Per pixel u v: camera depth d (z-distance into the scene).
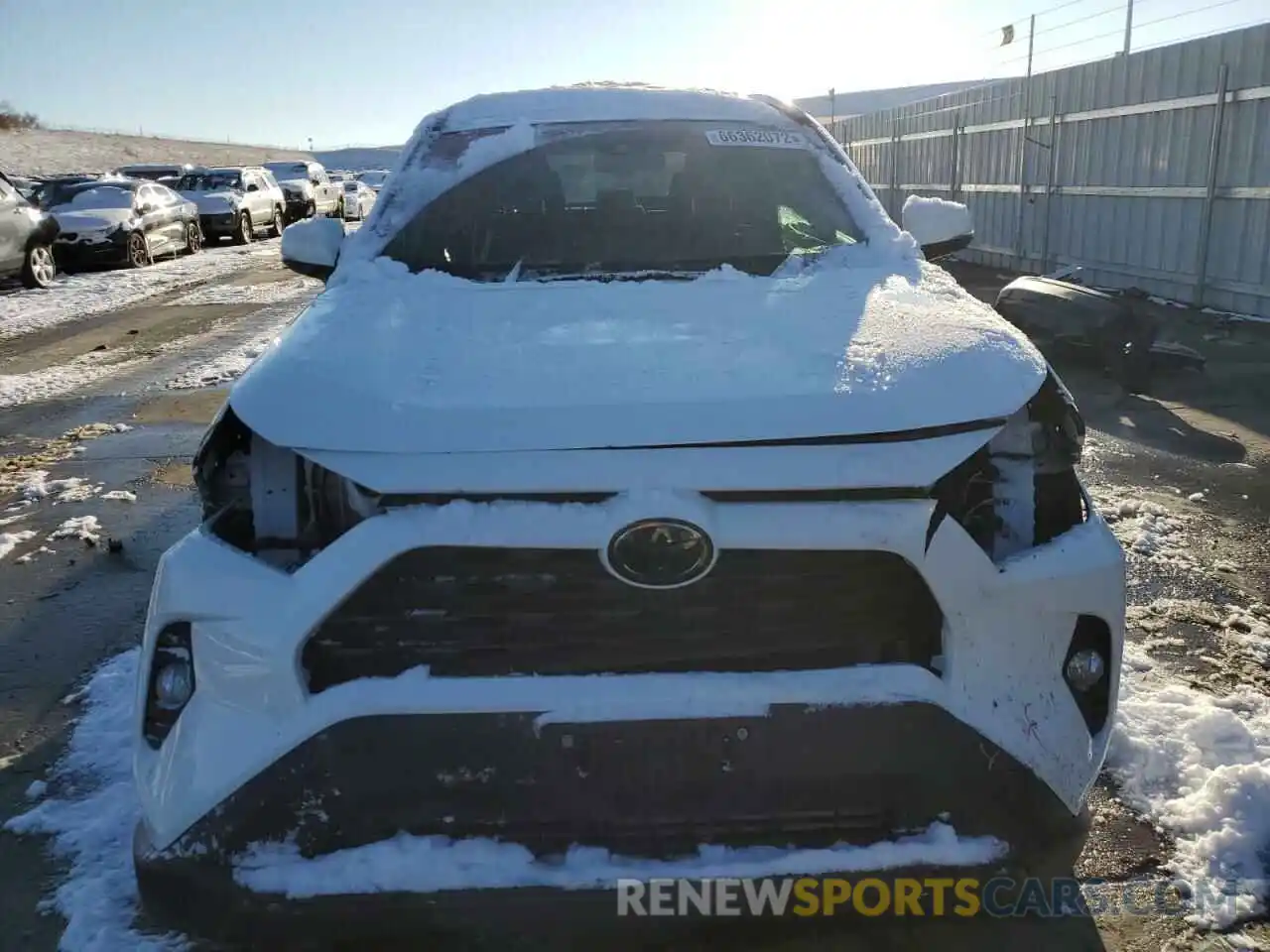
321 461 1.94
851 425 1.96
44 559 4.60
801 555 1.90
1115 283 11.80
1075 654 2.08
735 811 1.88
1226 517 4.82
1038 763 1.95
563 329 2.39
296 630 1.88
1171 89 10.60
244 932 1.86
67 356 9.91
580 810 1.87
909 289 2.74
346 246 3.18
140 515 5.17
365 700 1.85
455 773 1.86
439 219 3.24
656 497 1.85
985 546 2.20
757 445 1.93
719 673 1.88
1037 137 13.42
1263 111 9.31
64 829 2.69
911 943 2.28
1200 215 10.24
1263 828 2.58
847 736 1.88
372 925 1.84
